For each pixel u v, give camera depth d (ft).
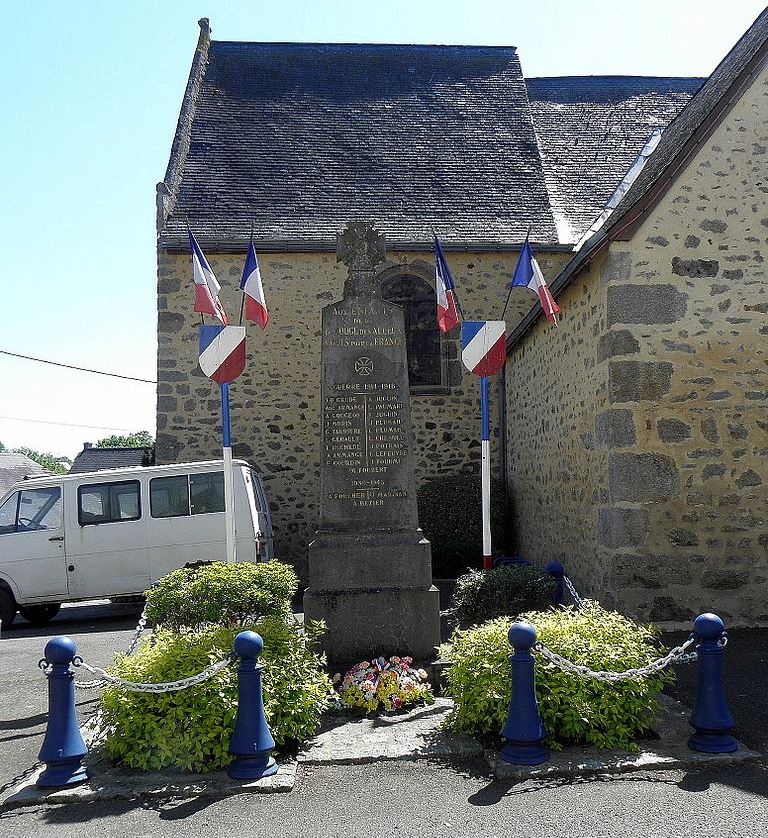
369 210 44.88
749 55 28.30
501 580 21.85
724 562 25.66
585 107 54.65
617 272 25.91
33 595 34.01
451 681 16.96
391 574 20.49
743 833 12.05
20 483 34.83
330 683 17.33
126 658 16.92
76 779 14.38
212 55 52.65
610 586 25.77
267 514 37.99
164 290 42.47
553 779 14.17
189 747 14.76
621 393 25.72
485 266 44.39
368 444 21.16
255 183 45.60
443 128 50.37
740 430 25.95
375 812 13.08
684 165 26.23
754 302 26.17
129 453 82.79
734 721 16.10
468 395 44.52
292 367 43.11
